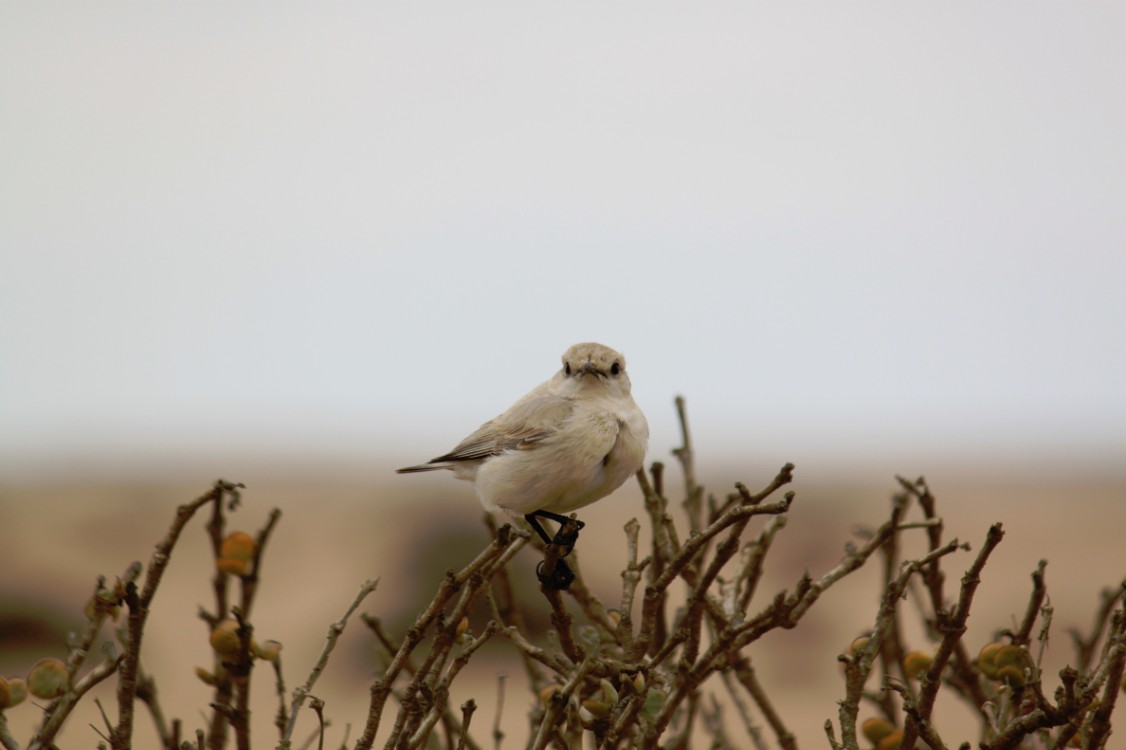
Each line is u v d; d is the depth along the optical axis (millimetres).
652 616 7773
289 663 27906
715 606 8164
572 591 9141
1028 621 7703
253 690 25359
